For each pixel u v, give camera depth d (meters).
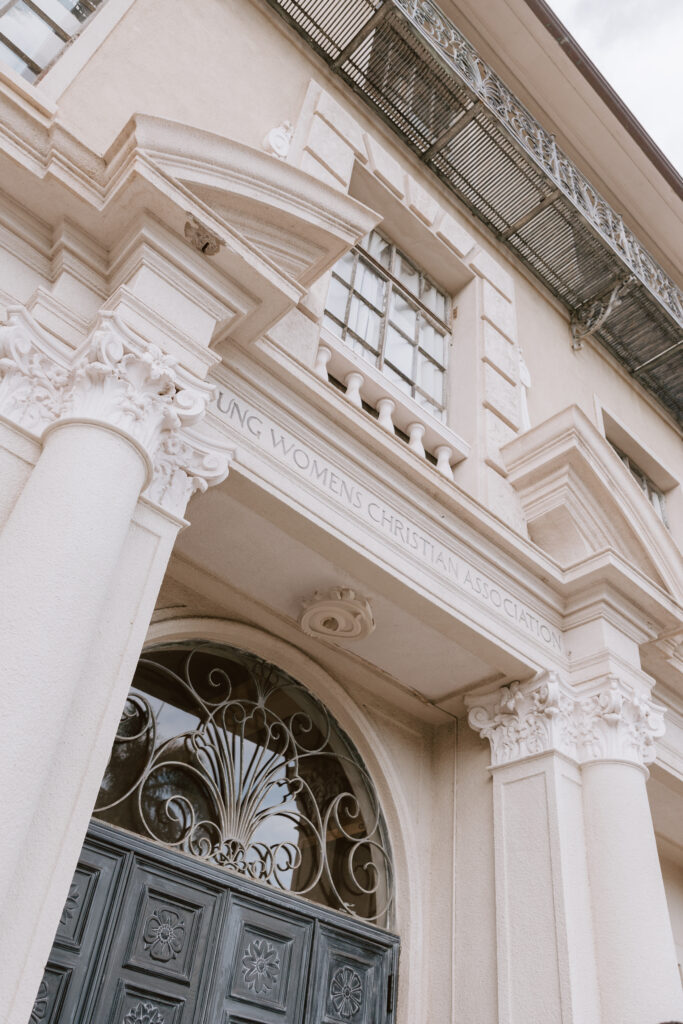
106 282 3.82
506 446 6.06
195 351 3.69
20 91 3.82
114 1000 3.71
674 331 8.91
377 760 5.40
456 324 7.10
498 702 5.37
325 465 4.57
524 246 8.31
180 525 3.48
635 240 9.01
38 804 2.62
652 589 5.62
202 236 3.79
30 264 3.74
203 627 4.85
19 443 3.15
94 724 2.87
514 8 8.26
